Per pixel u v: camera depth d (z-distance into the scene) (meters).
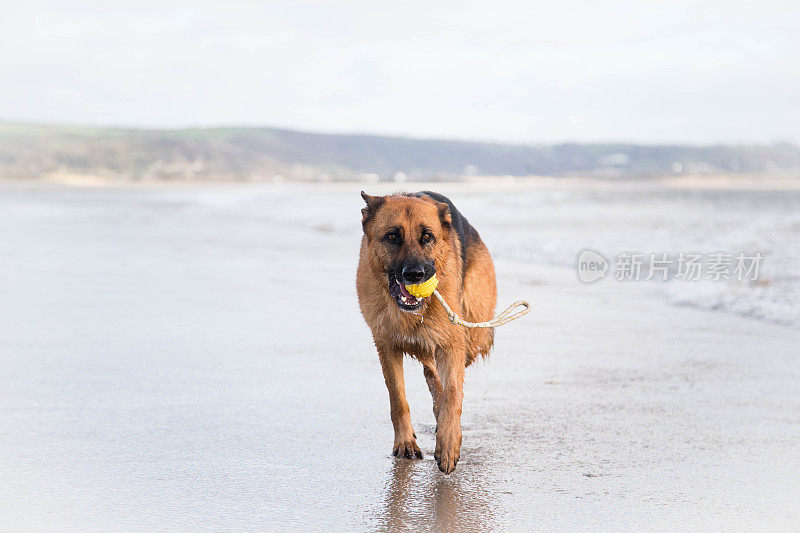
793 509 4.30
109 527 3.91
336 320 10.40
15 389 6.74
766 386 7.15
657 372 7.67
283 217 36.16
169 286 13.76
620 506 4.32
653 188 142.75
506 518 4.13
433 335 5.14
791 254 18.06
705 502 4.40
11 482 4.54
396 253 4.98
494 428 5.85
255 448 5.29
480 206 47.34
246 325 10.01
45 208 48.31
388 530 3.94
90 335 9.27
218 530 3.90
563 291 13.55
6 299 12.05
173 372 7.45
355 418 6.06
